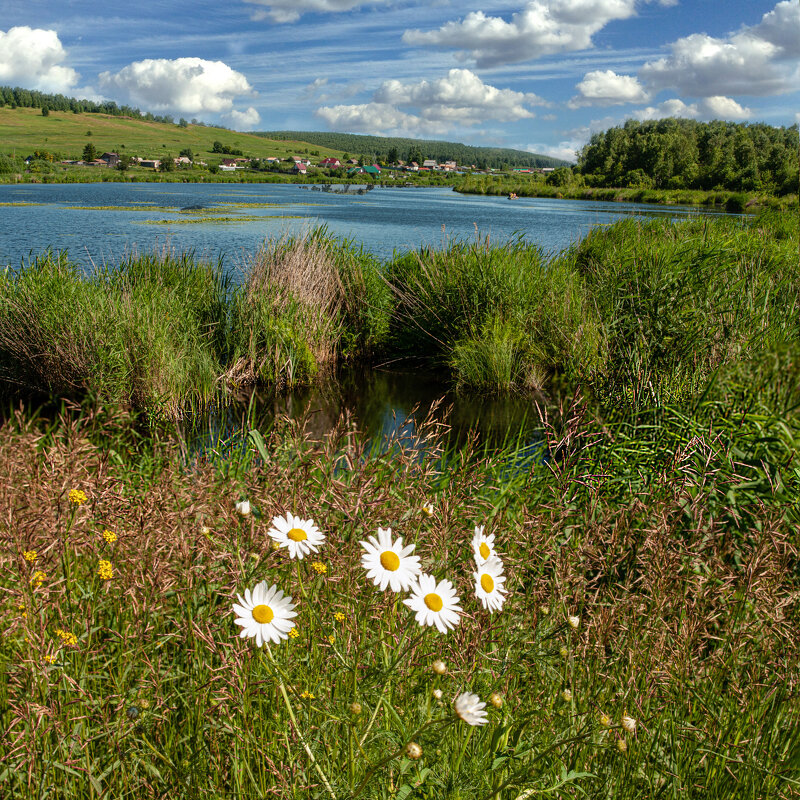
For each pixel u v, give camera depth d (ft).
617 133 333.83
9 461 9.07
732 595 8.16
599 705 6.10
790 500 11.44
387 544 4.61
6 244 60.29
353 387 28.55
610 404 18.89
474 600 6.85
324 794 4.50
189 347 25.86
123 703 5.20
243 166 451.12
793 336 20.53
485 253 33.60
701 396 15.93
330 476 7.40
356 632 5.38
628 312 22.47
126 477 11.70
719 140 279.90
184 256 32.63
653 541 8.04
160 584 5.89
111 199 146.00
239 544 6.11
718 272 22.72
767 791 5.87
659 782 5.83
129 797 5.17
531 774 4.88
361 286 33.53
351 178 401.49
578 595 7.29
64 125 589.32
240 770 5.06
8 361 24.88
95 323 23.43
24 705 4.93
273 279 30.60
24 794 4.86
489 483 12.91
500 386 26.78
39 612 5.59
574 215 130.62
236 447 13.78
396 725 5.22
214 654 5.58
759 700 6.91
